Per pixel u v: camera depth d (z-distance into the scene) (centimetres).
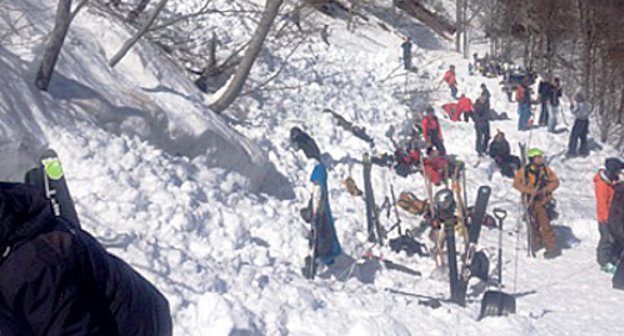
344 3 3322
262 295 636
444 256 960
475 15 3875
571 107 2119
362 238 1038
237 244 799
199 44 1625
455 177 1023
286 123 1545
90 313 246
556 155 2117
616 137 3177
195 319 552
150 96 1016
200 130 1009
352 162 1462
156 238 708
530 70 3009
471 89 2725
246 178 1046
